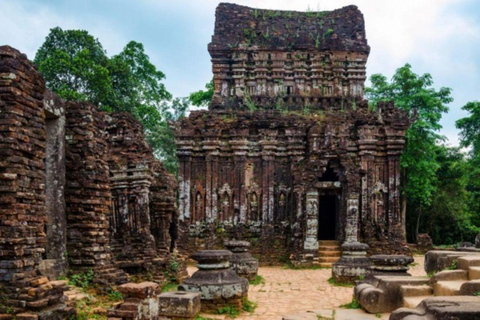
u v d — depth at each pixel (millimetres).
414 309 7098
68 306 8109
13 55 7891
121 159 14883
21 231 7727
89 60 30766
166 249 16109
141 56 38219
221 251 11852
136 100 34656
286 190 26312
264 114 26766
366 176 26125
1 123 7672
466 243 24453
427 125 31781
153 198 16578
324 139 25281
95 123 11430
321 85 29172
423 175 33062
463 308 6410
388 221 25953
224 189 26406
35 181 8273
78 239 10672
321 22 31016
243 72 29188
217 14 30484
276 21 30844
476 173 33719
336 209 25531
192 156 26609
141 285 8203
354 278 16875
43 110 8938
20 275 7453
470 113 32250
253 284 17156
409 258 12453
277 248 25125
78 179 10828
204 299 11023
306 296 14352
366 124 26500
